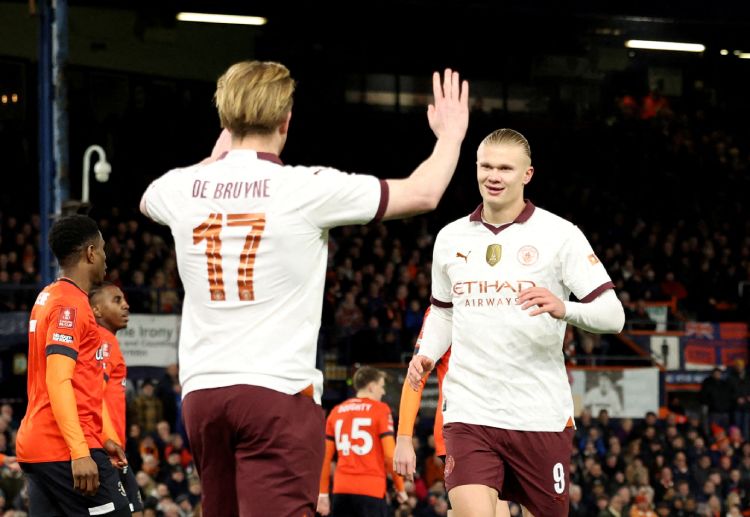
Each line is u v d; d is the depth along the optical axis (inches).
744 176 1660.9
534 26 1638.8
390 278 1203.9
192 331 180.7
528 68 1668.3
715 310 1362.0
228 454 178.9
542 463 268.8
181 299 1039.0
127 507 286.8
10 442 745.6
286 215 175.6
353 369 1059.9
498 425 268.2
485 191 271.6
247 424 174.6
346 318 1093.1
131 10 1412.4
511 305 267.7
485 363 269.4
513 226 271.6
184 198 181.8
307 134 1581.0
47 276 737.0
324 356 1060.5
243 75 179.6
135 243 1162.0
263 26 1536.7
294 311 177.2
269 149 181.8
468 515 264.4
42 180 745.0
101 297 354.9
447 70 181.6
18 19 1352.1
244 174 178.7
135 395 889.5
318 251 178.7
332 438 527.8
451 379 276.4
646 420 1059.9
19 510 678.5
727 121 1723.7
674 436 1034.1
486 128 1627.7
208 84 1485.0
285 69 183.0
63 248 279.0
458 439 271.0
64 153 706.2
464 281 273.4
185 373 180.4
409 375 290.8
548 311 239.8
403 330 1134.4
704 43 1663.4
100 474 281.6
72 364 268.7
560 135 1652.3
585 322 257.0
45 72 738.2
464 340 273.4
